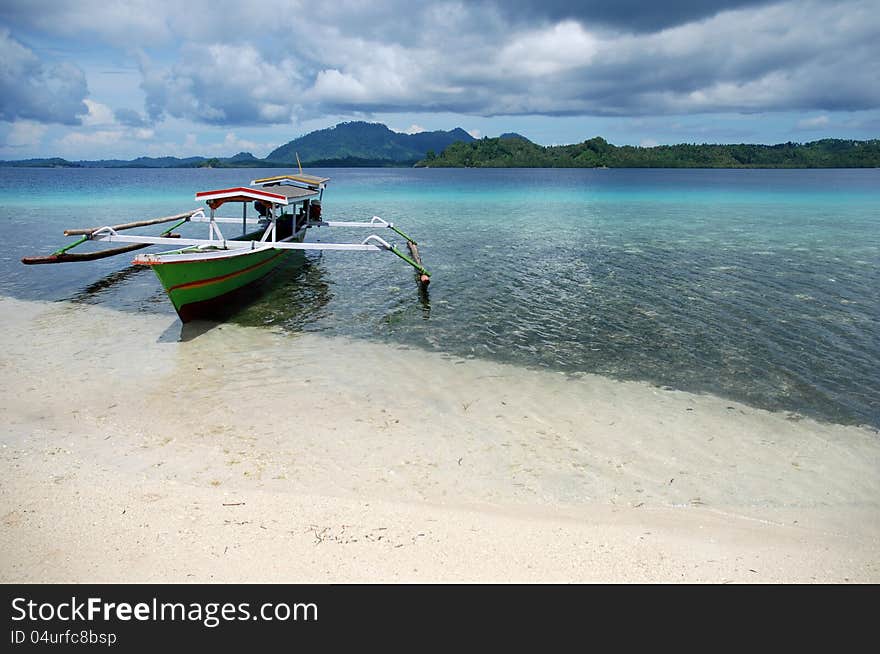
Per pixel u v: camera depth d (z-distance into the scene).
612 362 10.92
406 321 13.61
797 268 19.53
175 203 46.28
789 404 9.09
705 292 16.19
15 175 133.00
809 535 5.73
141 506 5.92
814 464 7.27
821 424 8.42
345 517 5.82
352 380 9.96
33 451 7.24
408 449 7.52
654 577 4.93
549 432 8.07
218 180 101.00
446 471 6.96
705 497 6.47
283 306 14.93
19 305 14.73
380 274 18.95
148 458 7.13
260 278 16.94
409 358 11.13
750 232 29.30
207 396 9.20
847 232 29.14
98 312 14.23
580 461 7.27
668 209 43.31
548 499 6.36
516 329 12.98
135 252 21.83
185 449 7.41
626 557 5.22
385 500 6.23
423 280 16.72
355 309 14.67
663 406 9.00
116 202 46.97
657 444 7.75
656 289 16.58
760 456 7.46
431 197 56.62
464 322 13.52
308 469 6.94
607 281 17.62
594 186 81.75
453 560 5.10
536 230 30.14
